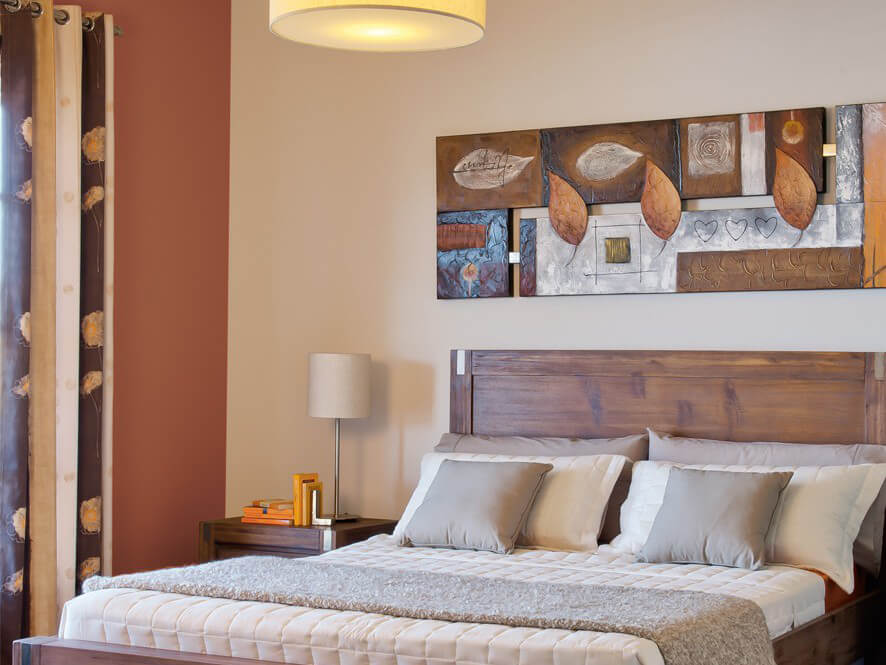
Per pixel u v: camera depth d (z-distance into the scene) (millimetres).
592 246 4965
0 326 4320
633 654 2662
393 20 3170
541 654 2730
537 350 5043
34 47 4461
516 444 4867
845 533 4012
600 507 4387
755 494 3939
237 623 3061
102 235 4730
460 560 4039
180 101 5441
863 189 4531
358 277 5473
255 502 5223
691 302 4824
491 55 5227
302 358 5578
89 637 3266
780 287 4641
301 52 5625
